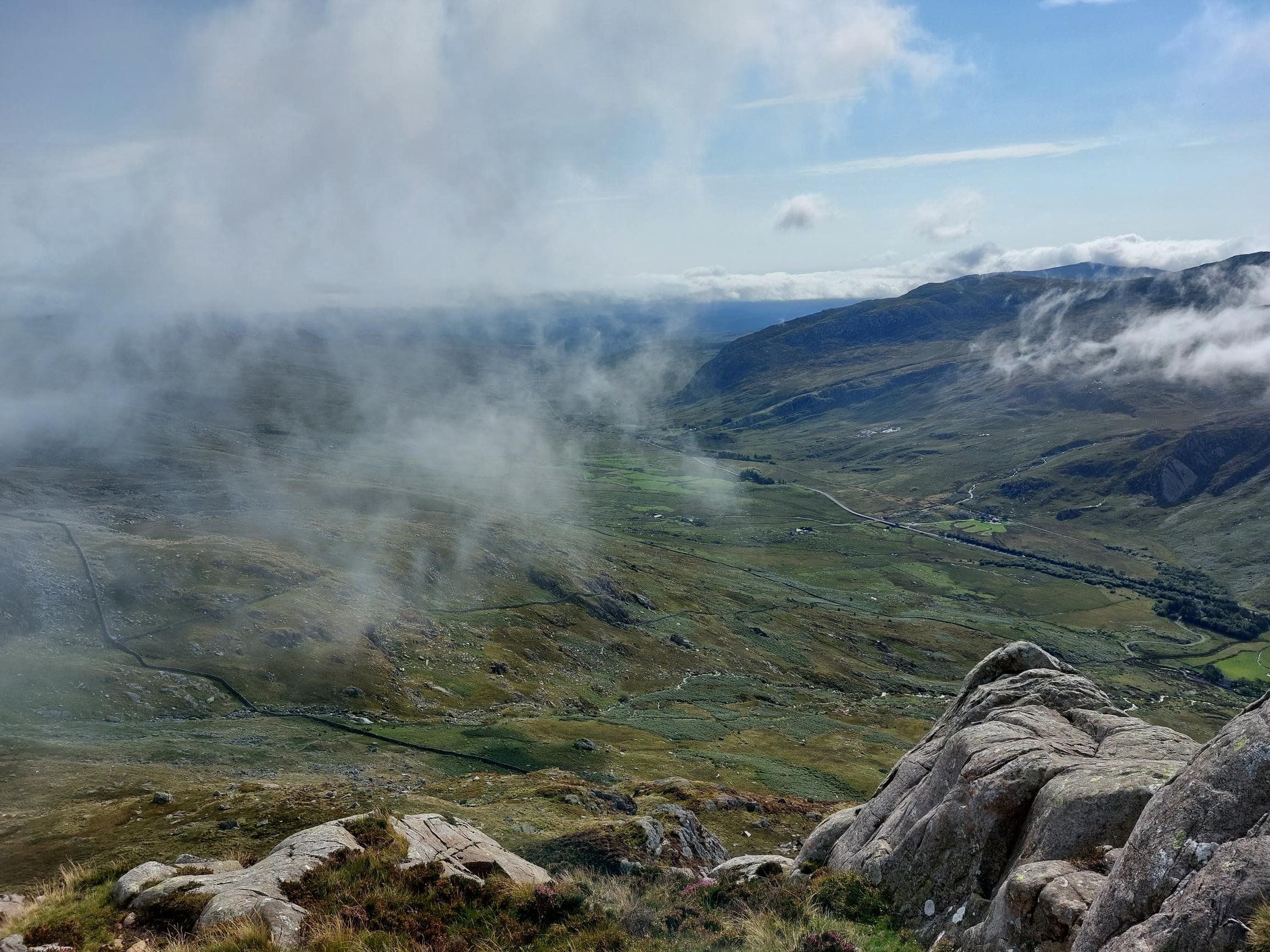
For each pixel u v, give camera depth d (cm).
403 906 1914
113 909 1928
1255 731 1352
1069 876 1580
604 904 2069
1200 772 1381
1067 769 1909
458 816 4244
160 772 5259
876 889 2145
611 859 3144
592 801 5144
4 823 4159
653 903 2144
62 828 4047
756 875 2647
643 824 3522
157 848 3694
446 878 2069
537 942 1842
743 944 1850
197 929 1762
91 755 5516
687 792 5994
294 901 1889
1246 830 1252
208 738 6400
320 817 4094
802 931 1827
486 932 1870
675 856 3384
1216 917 1161
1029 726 2264
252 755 6053
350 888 1953
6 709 6316
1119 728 2167
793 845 5141
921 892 2042
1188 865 1272
